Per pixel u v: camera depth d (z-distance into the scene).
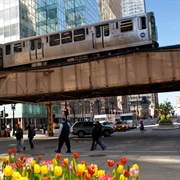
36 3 62.94
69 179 3.87
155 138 25.91
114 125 45.22
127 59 23.66
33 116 59.47
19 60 27.88
